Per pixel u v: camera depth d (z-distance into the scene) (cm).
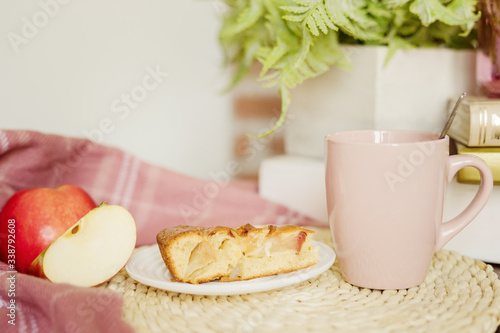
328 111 77
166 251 60
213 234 60
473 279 63
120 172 82
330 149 61
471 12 71
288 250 62
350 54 73
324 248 67
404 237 60
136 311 58
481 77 77
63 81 91
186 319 57
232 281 60
